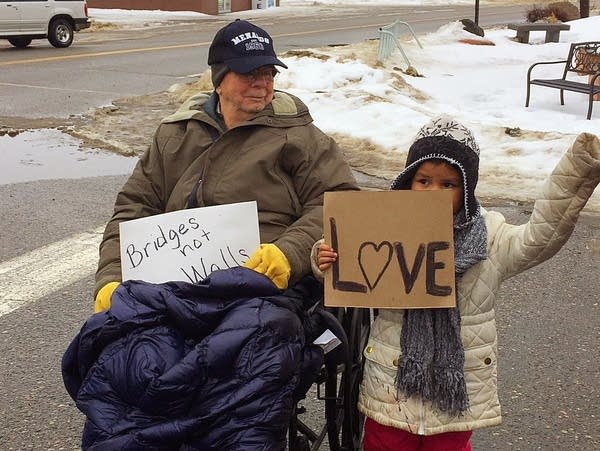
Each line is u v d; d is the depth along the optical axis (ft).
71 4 65.41
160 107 36.83
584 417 11.51
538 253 7.50
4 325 14.33
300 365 7.08
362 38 72.28
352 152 28.14
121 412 6.51
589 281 16.60
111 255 8.55
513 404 11.84
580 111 34.37
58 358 13.19
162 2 113.19
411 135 29.81
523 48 56.13
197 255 8.01
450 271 7.49
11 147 28.76
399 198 7.50
